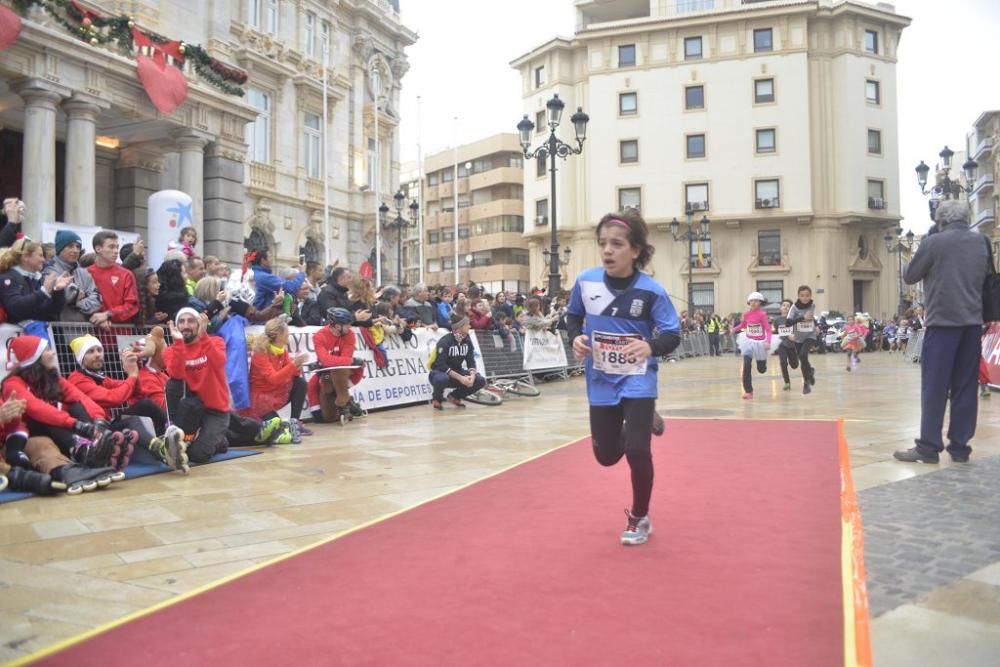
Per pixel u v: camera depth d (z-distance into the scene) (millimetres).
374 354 11148
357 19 31719
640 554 3664
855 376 17375
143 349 6746
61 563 3736
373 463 6520
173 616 2975
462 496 5086
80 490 5328
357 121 31703
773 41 42625
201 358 6523
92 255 7074
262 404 7957
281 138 27391
